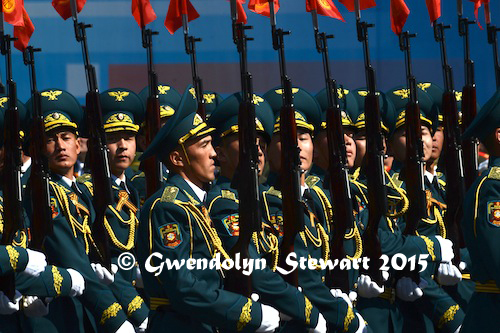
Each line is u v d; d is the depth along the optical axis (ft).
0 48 53.01
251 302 47.88
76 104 61.21
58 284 53.52
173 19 67.67
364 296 59.52
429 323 64.54
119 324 57.36
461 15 65.98
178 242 46.85
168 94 70.90
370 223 59.31
